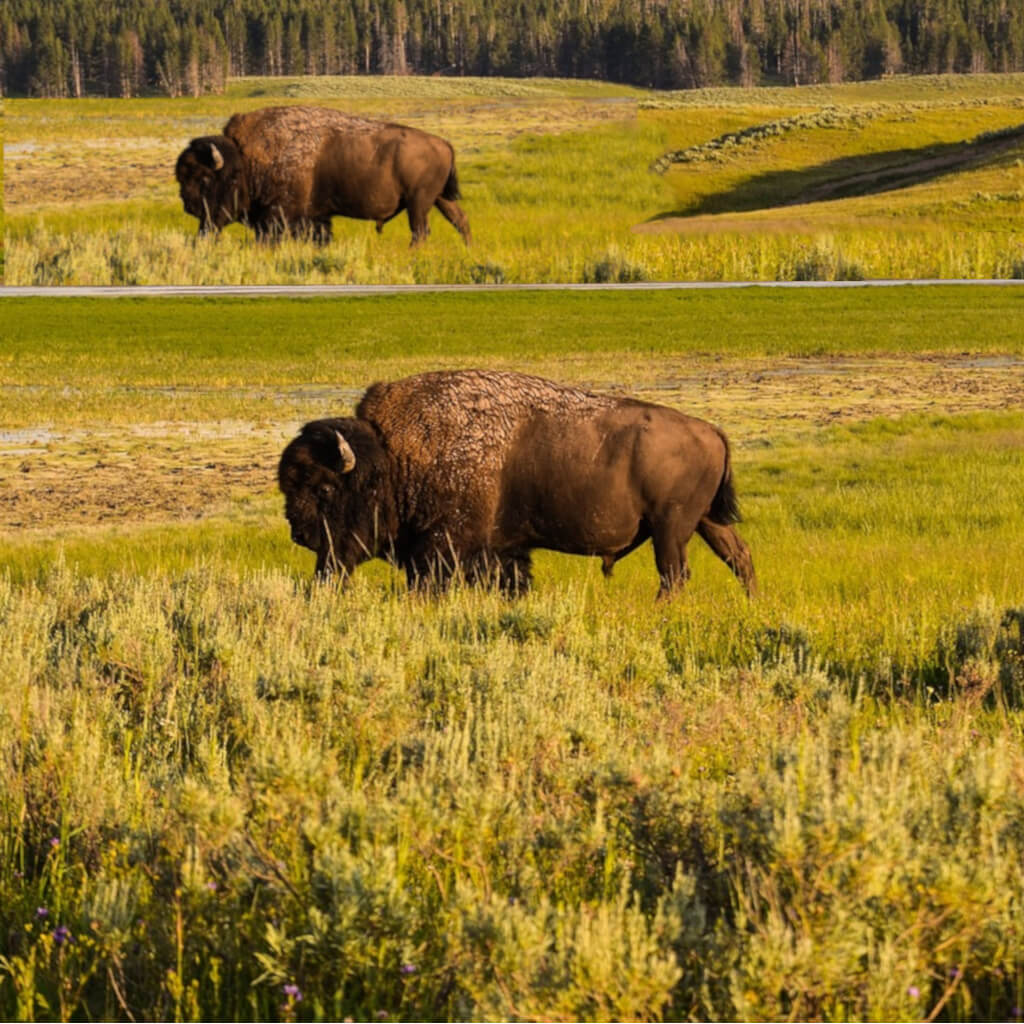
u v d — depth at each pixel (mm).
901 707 26031
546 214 199125
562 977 12242
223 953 13953
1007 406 82125
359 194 158000
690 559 45656
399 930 13508
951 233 195625
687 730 21891
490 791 16375
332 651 26000
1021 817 15852
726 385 90062
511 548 36969
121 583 36188
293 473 35531
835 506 54875
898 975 12555
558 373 93250
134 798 18078
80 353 100688
